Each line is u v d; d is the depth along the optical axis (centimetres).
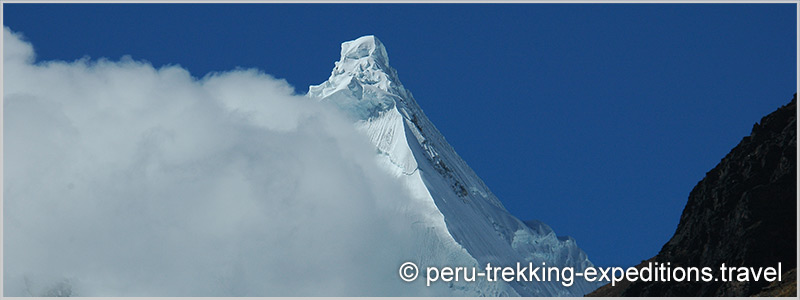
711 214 17262
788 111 17700
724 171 17675
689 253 17288
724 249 16512
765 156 17175
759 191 16550
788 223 16150
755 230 16175
